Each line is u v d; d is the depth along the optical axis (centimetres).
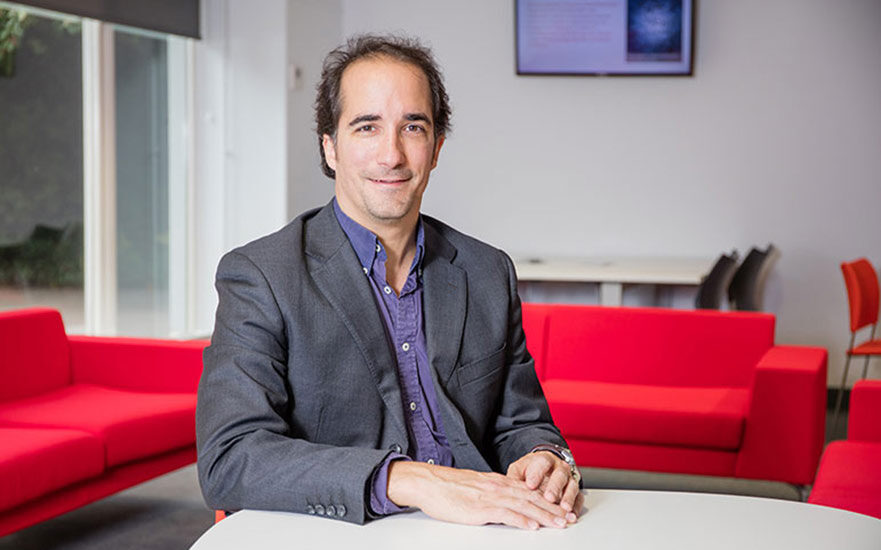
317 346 158
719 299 568
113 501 406
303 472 139
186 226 647
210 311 663
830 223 672
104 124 575
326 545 127
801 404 375
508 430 179
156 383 398
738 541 129
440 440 169
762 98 677
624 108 696
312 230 169
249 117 655
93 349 405
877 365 665
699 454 388
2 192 515
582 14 691
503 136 714
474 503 136
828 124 669
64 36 550
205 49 655
